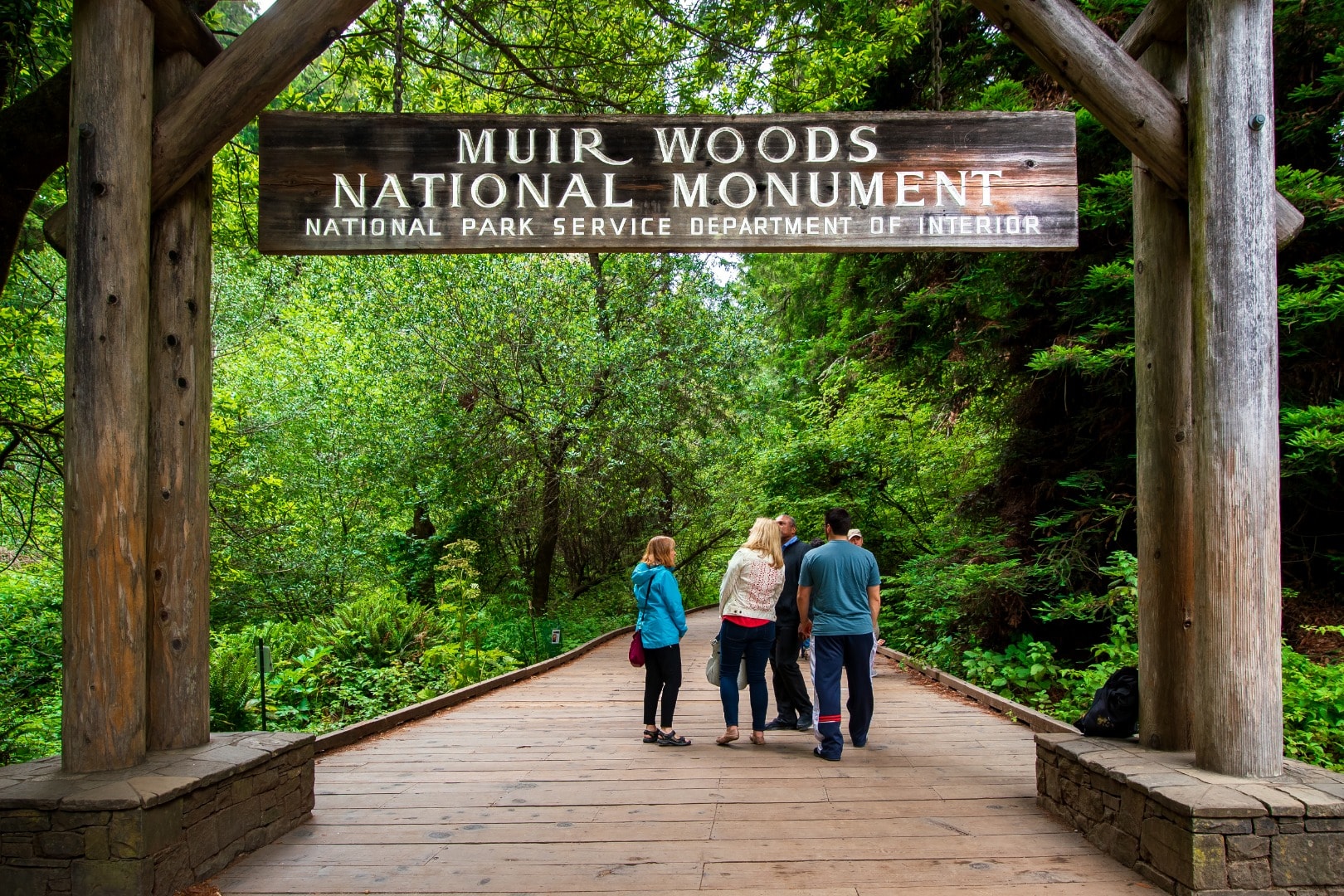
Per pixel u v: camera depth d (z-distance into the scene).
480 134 4.35
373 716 8.59
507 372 14.84
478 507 15.98
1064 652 9.53
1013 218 4.34
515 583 17.83
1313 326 6.92
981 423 11.75
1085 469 8.91
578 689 9.62
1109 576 8.44
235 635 11.78
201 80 3.88
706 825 4.32
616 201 4.34
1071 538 8.69
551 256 15.76
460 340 14.48
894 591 11.98
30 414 7.34
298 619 13.38
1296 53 7.48
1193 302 3.74
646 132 4.37
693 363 16.70
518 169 4.34
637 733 6.85
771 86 7.91
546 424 14.52
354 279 14.33
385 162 4.33
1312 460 6.71
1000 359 9.92
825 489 14.13
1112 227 8.00
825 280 13.91
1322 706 6.02
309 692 8.80
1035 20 3.87
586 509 17.05
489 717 7.74
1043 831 4.16
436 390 14.62
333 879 3.61
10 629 8.10
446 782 5.29
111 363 3.63
